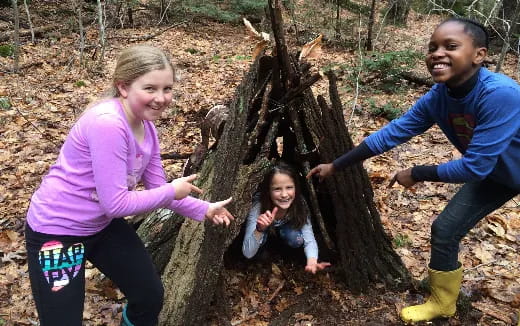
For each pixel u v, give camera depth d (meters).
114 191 1.86
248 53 10.64
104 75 8.22
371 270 3.19
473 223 2.63
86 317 2.94
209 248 2.71
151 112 1.92
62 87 7.41
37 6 12.84
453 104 2.38
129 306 2.29
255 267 3.41
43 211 1.94
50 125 6.02
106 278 3.29
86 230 1.98
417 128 2.71
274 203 3.04
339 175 2.96
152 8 14.07
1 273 3.34
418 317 2.86
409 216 4.22
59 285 1.95
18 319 2.92
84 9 13.28
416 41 11.36
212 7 13.01
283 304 3.07
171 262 2.95
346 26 11.48
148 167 2.25
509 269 3.47
